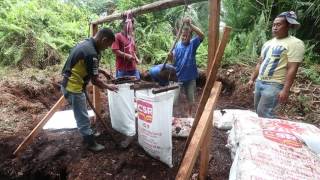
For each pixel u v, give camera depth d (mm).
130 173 3070
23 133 3910
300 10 6242
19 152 3539
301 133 2145
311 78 5195
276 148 1927
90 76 3289
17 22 6684
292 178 1706
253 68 5879
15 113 4418
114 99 3705
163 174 3031
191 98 4305
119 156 3348
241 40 6672
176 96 4293
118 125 3818
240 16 6934
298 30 6375
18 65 6332
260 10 6777
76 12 7898
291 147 1959
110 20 3701
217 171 3072
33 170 3377
